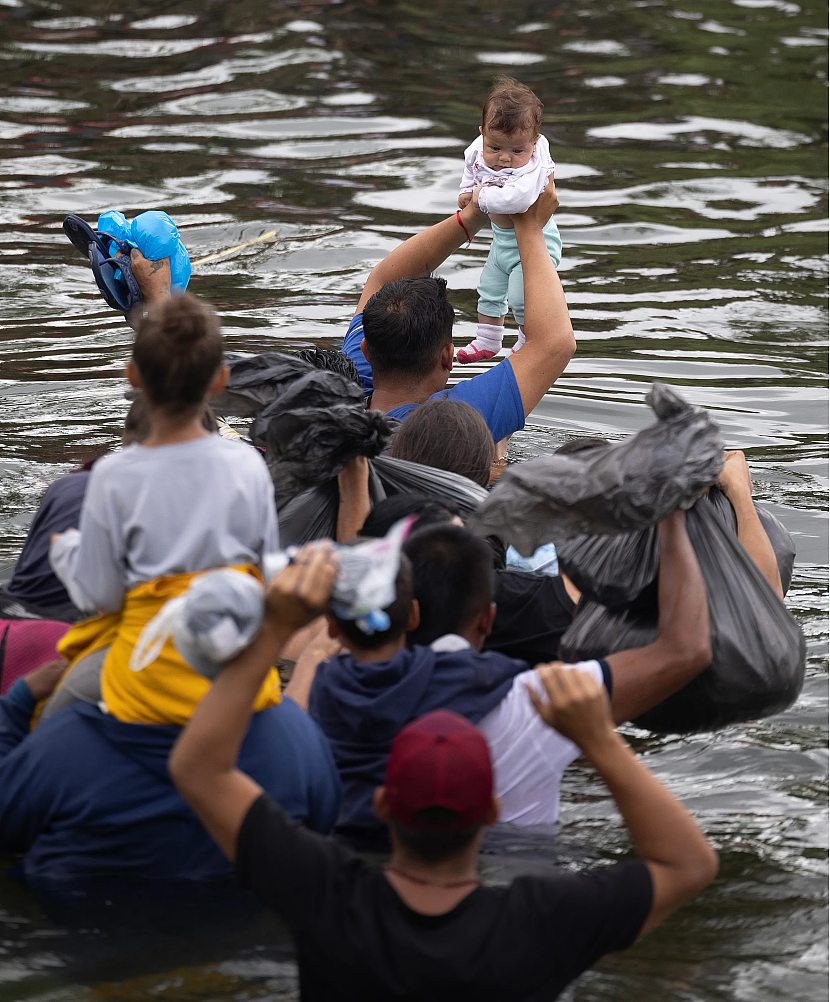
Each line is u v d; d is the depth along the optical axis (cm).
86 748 1120
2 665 1337
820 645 1644
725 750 1408
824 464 2323
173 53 6650
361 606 848
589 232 4238
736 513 1533
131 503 1065
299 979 899
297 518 1560
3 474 2173
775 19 7888
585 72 6600
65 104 5691
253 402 1535
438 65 6612
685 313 3384
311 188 4600
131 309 2102
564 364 1886
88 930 1044
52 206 4319
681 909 1096
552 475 1194
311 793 1130
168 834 1114
